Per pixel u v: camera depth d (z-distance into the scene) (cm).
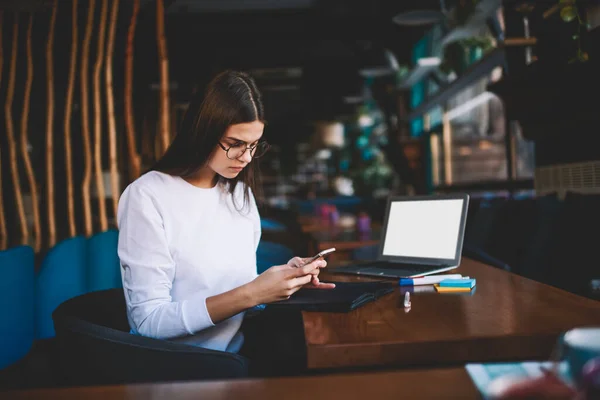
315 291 146
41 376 184
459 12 463
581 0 300
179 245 140
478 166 677
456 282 149
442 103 702
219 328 139
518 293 140
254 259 163
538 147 383
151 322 127
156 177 144
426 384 72
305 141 1491
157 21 341
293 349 161
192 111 141
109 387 75
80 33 338
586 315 114
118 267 259
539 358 104
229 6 730
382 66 765
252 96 137
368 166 1183
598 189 304
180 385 74
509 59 400
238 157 140
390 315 121
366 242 304
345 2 679
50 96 323
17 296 184
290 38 784
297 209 850
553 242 279
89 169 325
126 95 333
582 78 285
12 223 348
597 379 46
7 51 342
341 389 71
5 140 334
